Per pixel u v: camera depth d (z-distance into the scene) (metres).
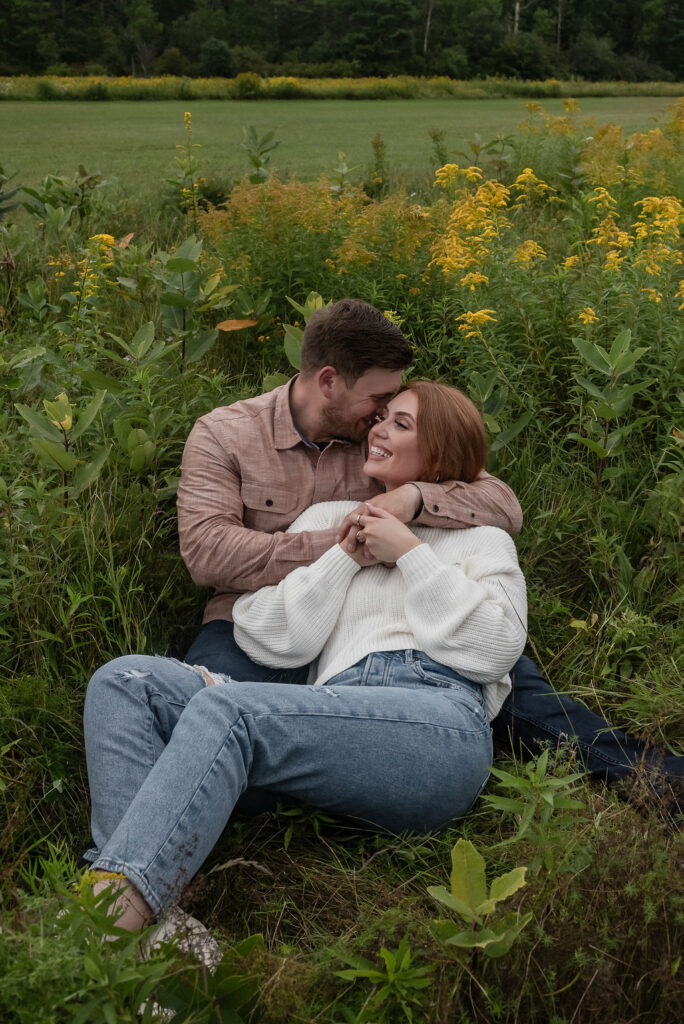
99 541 3.06
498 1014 1.80
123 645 2.83
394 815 2.24
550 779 1.99
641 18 78.00
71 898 1.73
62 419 2.89
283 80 45.28
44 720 2.53
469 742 2.26
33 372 3.71
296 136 17.73
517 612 2.56
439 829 2.30
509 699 2.64
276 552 2.70
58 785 2.39
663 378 3.66
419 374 4.28
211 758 2.03
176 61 66.75
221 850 2.30
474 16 69.25
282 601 2.59
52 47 65.94
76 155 13.45
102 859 1.90
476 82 51.38
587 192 6.57
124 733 2.20
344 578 2.58
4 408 3.67
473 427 2.80
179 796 1.98
